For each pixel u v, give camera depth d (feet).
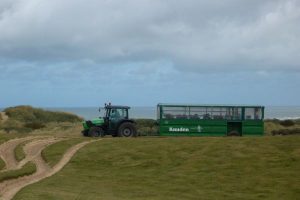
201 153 104.78
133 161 102.99
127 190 80.79
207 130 137.08
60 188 78.59
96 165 101.86
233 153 102.99
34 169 94.84
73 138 134.00
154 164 100.32
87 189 79.56
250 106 137.90
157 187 83.51
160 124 137.90
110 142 119.85
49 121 232.94
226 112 137.90
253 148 105.50
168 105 138.00
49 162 104.53
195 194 78.74
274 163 94.94
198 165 97.35
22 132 178.50
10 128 189.26
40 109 250.37
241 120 137.39
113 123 140.56
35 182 84.17
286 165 93.35
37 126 200.03
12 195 70.74
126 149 111.65
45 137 142.82
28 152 115.96
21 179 86.74
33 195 69.21
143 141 119.24
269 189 80.59
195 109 137.90
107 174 94.48
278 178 86.22
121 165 100.94
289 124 191.31
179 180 88.22
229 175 89.97
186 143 113.91
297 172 88.74
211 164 97.35
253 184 83.87
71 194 72.79
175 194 78.43
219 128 137.08
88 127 142.10
